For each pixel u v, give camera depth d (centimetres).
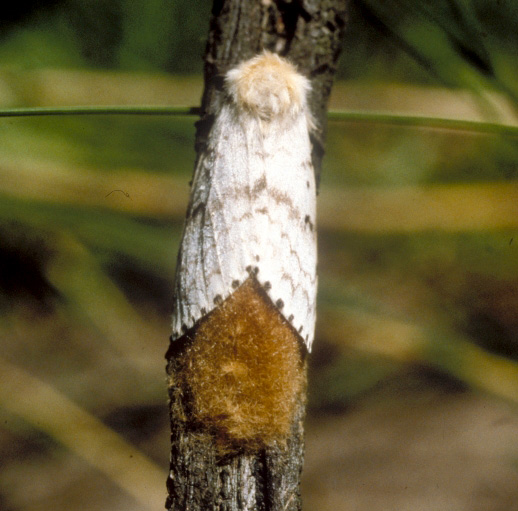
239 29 25
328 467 32
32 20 32
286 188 24
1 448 34
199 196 24
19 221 34
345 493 31
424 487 30
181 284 24
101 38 33
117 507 32
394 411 33
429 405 33
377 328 33
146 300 39
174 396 24
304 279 24
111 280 38
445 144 32
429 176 33
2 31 32
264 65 24
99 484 33
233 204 24
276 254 24
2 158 31
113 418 35
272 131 24
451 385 34
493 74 26
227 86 25
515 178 32
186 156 34
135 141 33
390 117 25
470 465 31
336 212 34
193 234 24
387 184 34
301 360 24
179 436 24
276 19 25
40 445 34
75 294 37
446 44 27
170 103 33
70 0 32
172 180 34
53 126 32
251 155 24
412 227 33
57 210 33
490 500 30
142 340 38
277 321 24
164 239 36
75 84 32
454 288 33
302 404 24
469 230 33
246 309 24
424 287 34
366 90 32
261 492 23
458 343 31
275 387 23
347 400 34
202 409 23
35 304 37
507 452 31
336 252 35
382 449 32
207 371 23
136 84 33
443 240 33
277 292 24
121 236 35
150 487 33
